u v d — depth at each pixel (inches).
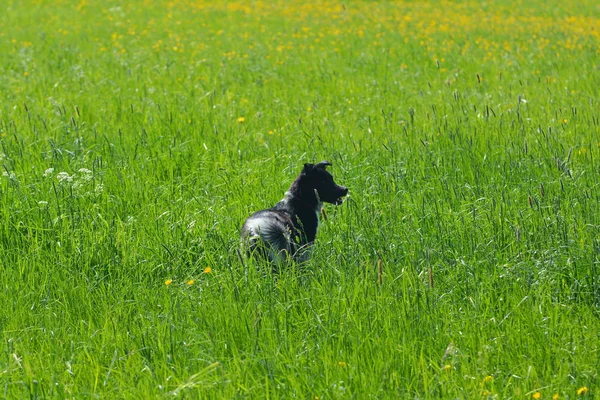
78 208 486.3
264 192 526.6
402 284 377.7
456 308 370.3
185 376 307.4
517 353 323.6
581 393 294.4
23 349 327.0
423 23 1583.4
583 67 1022.4
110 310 363.9
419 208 484.7
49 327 354.9
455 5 1959.9
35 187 526.0
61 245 446.0
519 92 864.3
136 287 399.9
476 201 481.1
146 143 644.1
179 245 444.5
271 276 386.9
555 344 332.2
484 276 391.2
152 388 299.1
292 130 703.1
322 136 671.8
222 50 1274.6
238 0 2092.8
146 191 527.5
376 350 323.6
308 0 2082.9
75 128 663.1
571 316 361.4
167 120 723.4
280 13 1835.6
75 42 1385.3
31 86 935.0
